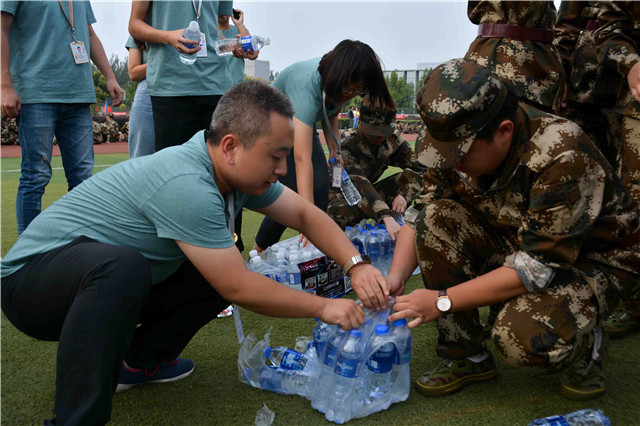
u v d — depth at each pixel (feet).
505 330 5.49
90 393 4.47
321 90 8.96
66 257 4.92
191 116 10.55
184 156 5.24
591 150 5.28
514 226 5.84
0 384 6.43
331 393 5.78
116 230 5.25
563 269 5.32
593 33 8.72
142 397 6.23
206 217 5.00
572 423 5.36
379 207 11.56
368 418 5.78
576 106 9.29
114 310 4.61
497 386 6.50
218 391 6.38
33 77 10.52
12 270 5.21
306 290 8.88
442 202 6.49
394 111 11.39
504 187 5.64
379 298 5.97
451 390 6.27
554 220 5.16
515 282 5.46
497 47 7.69
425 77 5.34
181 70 10.14
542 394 6.28
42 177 11.04
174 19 10.05
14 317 5.25
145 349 6.15
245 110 4.90
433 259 6.37
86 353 4.48
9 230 15.02
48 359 7.15
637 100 7.34
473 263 6.51
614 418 5.71
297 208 6.39
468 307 5.69
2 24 9.90
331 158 11.07
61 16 10.78
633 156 7.95
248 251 12.55
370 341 5.82
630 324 7.82
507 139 5.20
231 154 5.08
